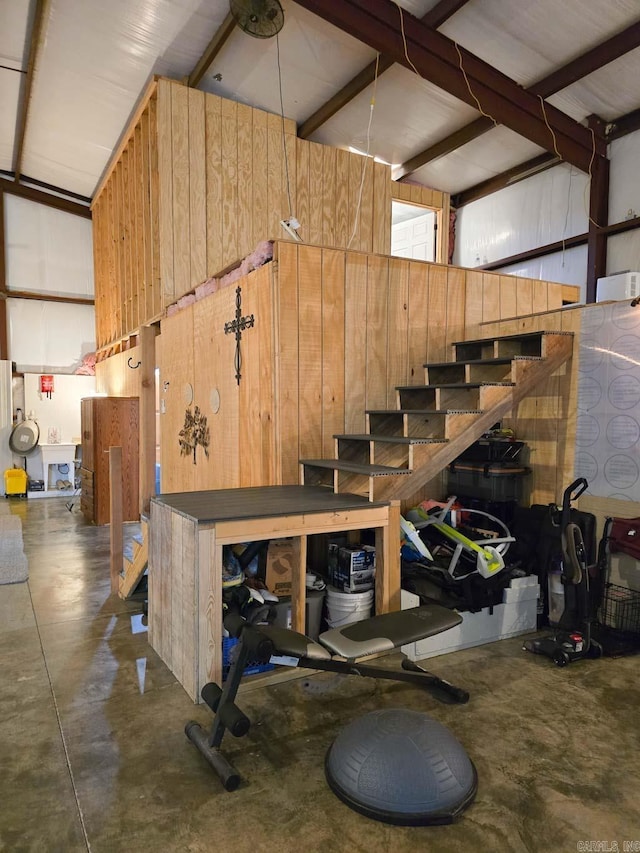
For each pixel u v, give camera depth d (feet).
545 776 6.47
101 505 22.89
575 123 19.11
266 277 11.85
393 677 7.96
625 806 5.97
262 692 8.44
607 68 16.74
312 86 19.40
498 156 22.82
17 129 24.97
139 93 20.29
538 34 15.83
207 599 8.05
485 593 10.28
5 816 5.86
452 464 13.16
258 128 19.92
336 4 14.82
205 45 17.67
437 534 12.05
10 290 30.19
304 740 7.23
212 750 6.72
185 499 9.78
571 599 9.84
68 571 16.08
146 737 7.32
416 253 28.14
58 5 16.55
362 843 5.46
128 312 24.61
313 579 10.41
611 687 8.70
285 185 20.54
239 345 13.12
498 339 12.27
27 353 30.91
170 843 5.47
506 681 8.87
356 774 6.00
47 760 6.84
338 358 12.34
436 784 5.80
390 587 9.67
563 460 12.23
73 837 5.55
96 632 11.31
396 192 24.81
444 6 15.25
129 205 23.72
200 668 8.11
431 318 13.66
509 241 24.23
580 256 21.08
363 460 11.75
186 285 18.58
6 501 28.73
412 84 18.95
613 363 11.28
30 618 12.17
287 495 10.23
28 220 30.60
